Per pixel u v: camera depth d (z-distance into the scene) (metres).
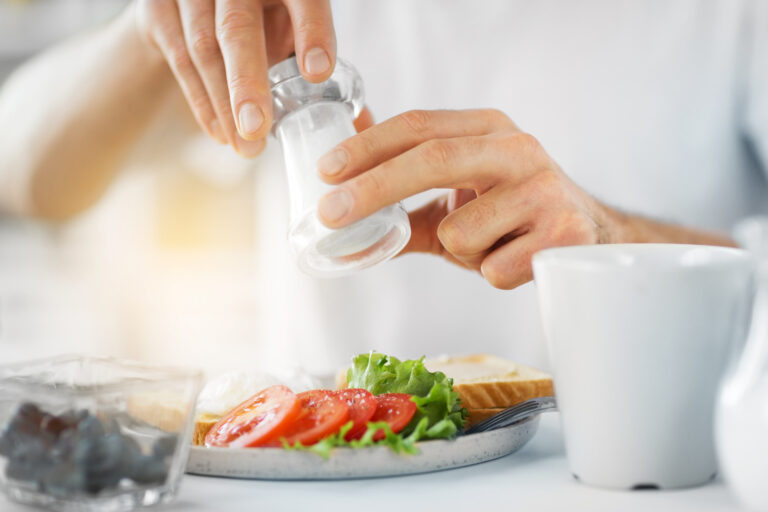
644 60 1.20
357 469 0.51
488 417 0.61
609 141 1.22
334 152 0.58
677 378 0.47
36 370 0.50
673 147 1.21
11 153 1.27
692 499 0.47
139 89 1.16
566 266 0.48
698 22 1.19
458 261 0.74
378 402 0.55
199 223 2.17
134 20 1.12
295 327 1.34
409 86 1.28
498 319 1.23
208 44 0.69
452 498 0.48
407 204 1.22
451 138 0.61
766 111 1.17
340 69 0.62
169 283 2.16
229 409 0.58
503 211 0.62
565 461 0.54
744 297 0.47
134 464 0.46
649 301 0.47
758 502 0.44
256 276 2.13
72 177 1.26
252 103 0.61
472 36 1.25
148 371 0.49
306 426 0.53
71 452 0.46
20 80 1.35
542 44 1.22
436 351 1.25
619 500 0.47
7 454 0.47
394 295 1.26
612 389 0.48
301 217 0.57
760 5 1.17
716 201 1.23
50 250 2.18
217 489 0.50
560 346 0.49
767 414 0.43
